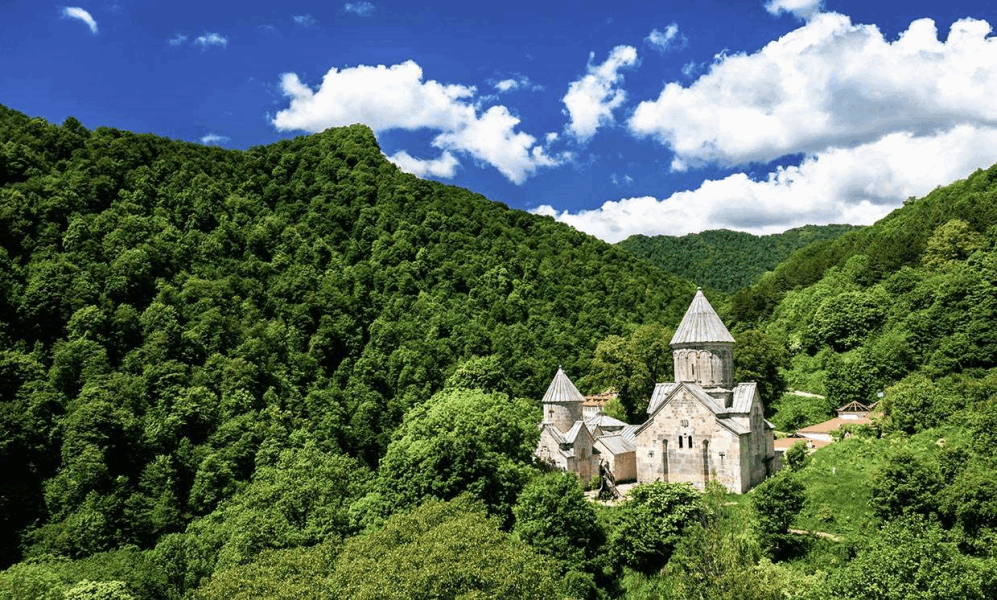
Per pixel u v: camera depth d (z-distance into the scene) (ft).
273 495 222.28
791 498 179.01
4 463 242.99
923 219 456.04
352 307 396.98
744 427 231.30
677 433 233.76
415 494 214.48
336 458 261.03
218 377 309.83
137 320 312.91
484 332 418.51
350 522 217.15
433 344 398.01
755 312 498.69
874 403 312.71
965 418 222.69
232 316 348.38
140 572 203.62
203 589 152.97
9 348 278.46
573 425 276.62
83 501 236.84
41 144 380.78
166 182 420.77
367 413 332.39
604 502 244.01
